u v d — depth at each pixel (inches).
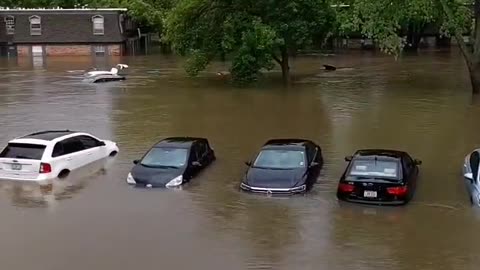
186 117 1216.2
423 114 1210.6
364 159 706.8
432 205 676.1
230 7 1626.5
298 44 1615.4
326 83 1705.2
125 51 2827.3
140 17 2950.3
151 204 693.9
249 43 1584.6
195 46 1665.8
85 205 693.9
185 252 561.6
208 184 763.4
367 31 1446.9
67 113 1273.4
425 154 903.1
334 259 540.7
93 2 3149.6
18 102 1423.5
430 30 3144.7
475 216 641.6
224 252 560.1
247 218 645.3
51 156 793.6
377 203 672.4
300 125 1123.9
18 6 3233.3
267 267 526.6
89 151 860.6
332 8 1654.8
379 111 1250.6
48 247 577.6
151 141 1004.6
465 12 1467.8
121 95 1519.4
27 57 2728.8
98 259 550.0
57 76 1948.8
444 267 524.7
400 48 1462.8
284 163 750.5
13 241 592.7
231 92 1542.8
